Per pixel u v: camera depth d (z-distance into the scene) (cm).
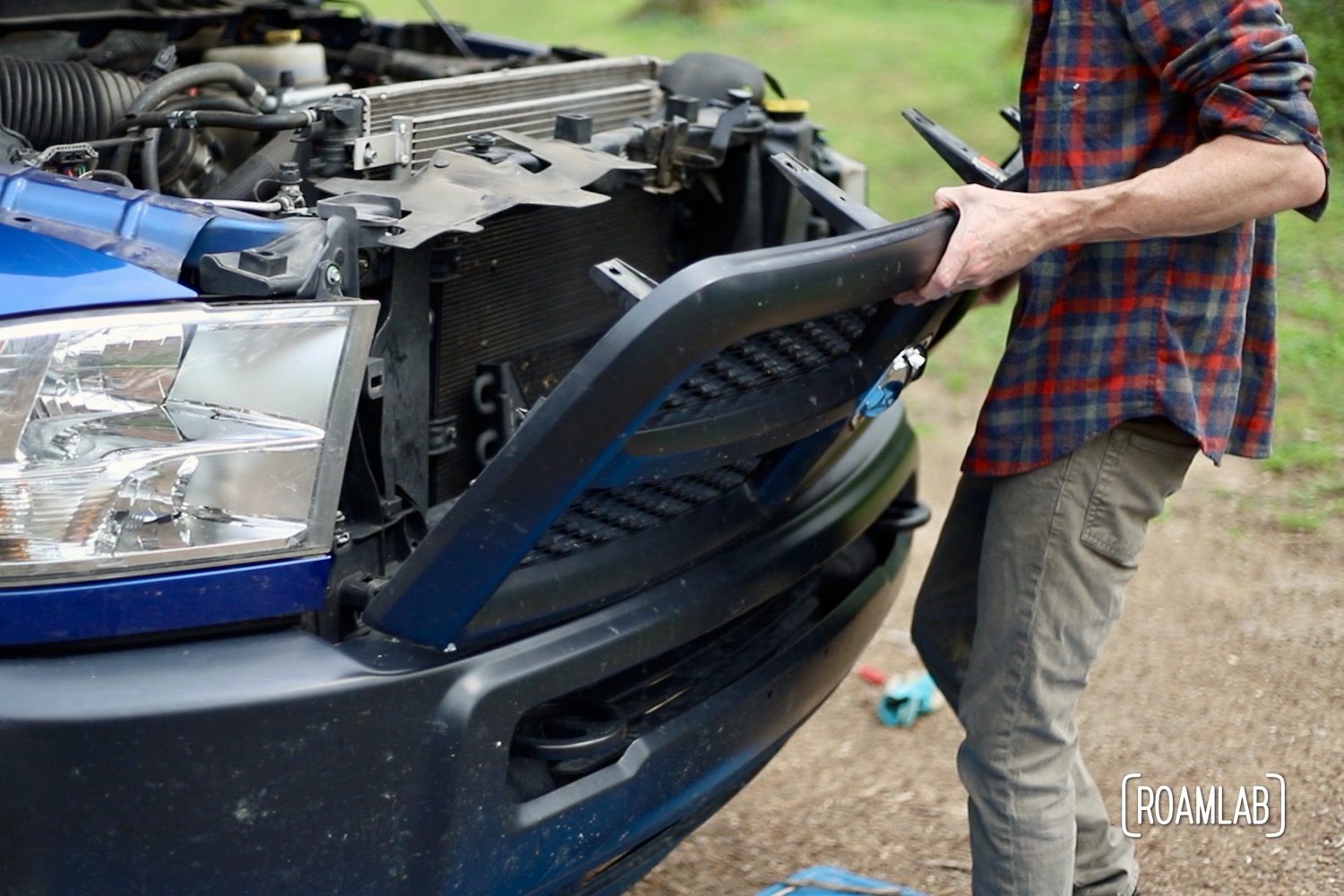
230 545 173
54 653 169
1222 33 186
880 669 355
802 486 236
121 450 168
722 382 189
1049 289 207
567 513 186
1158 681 341
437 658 177
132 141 246
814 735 327
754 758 222
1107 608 217
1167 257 203
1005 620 217
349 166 232
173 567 170
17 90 261
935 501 442
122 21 310
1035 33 212
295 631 178
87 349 167
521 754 193
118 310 171
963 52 996
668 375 166
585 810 189
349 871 173
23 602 166
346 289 188
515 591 182
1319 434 461
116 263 182
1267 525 419
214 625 175
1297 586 384
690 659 227
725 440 191
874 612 256
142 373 169
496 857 181
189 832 164
